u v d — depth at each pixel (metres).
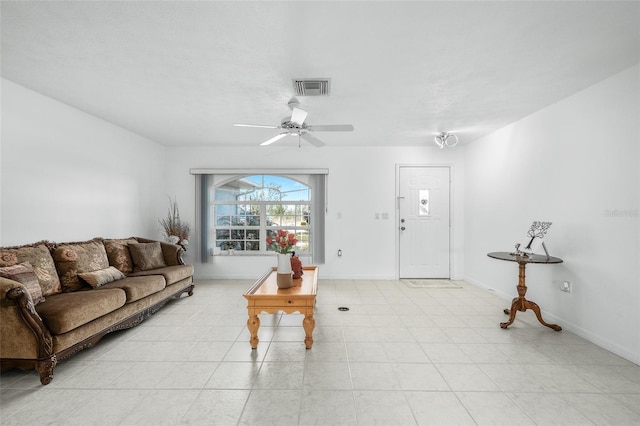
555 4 1.77
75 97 3.19
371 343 2.78
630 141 2.49
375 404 1.90
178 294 4.00
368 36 2.09
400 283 5.13
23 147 2.93
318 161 5.50
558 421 1.75
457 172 5.45
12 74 2.68
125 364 2.40
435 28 2.00
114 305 2.74
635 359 2.42
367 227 5.48
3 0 1.73
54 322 2.20
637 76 2.44
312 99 3.23
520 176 3.87
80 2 1.75
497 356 2.53
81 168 3.61
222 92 3.04
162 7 1.80
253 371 2.29
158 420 1.76
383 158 5.48
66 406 1.88
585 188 2.90
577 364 2.40
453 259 5.45
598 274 2.75
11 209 2.82
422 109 3.52
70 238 3.45
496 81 2.78
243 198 5.70
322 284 5.06
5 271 2.30
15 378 2.20
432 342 2.80
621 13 1.84
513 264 4.05
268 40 2.14
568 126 3.11
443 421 1.75
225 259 5.52
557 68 2.53
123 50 2.28
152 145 5.08
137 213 4.67
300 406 1.88
